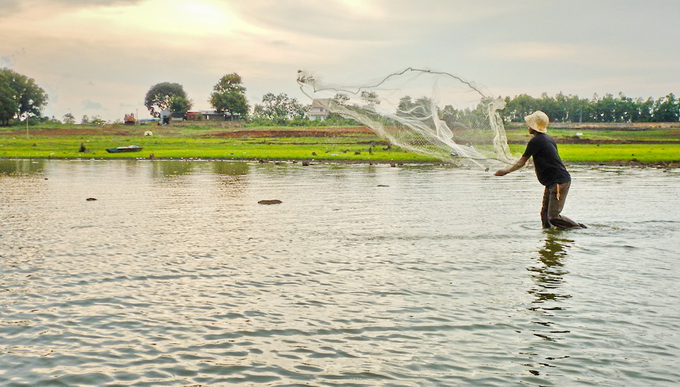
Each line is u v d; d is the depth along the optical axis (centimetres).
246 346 733
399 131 1588
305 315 845
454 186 2983
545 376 644
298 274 1077
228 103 17538
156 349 726
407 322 812
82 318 838
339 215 1877
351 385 626
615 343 732
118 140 11144
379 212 1947
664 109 16325
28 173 4284
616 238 1403
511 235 1462
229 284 1011
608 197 2358
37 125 16275
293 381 636
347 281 1027
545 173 1547
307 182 3291
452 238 1430
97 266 1146
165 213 1956
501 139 1625
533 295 931
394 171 4269
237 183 3253
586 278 1033
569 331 773
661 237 1412
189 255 1248
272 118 16300
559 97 17975
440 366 672
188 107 18262
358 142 9512
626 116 17388
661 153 5994
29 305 897
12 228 1630
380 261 1179
